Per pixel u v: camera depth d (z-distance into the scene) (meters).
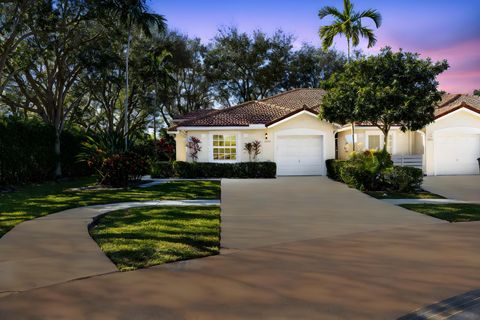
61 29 22.52
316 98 27.64
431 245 7.02
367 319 4.05
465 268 5.71
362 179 15.57
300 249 6.75
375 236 7.72
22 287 4.93
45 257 6.21
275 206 11.55
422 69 15.76
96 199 13.10
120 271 5.57
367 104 15.41
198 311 4.25
